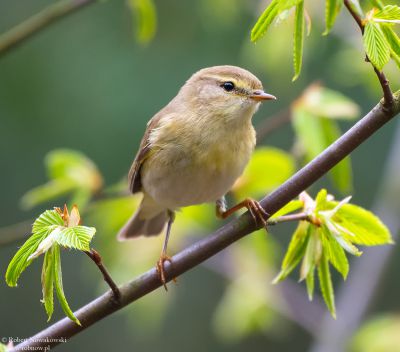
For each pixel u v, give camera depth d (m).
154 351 15.73
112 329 16.08
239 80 7.47
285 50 11.07
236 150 7.44
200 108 7.48
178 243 10.56
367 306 11.05
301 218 5.81
